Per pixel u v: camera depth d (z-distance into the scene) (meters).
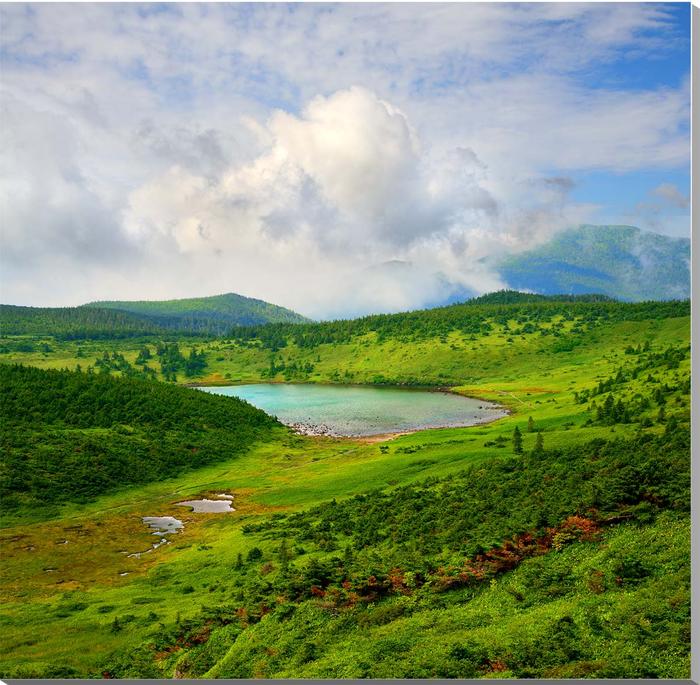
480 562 45.88
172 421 150.12
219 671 39.16
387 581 46.69
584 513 48.38
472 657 33.25
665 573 37.75
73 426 132.38
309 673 35.19
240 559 66.06
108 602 60.91
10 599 64.75
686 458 54.09
